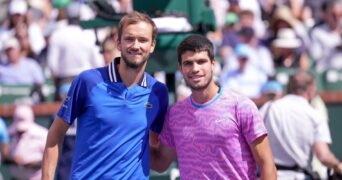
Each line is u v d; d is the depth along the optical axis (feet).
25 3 59.11
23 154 46.21
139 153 26.23
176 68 31.01
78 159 26.32
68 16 51.31
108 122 25.94
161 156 27.53
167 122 26.66
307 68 55.98
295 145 35.65
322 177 36.96
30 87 52.60
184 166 26.35
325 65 57.93
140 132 26.21
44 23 58.13
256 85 54.24
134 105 26.14
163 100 26.63
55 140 26.48
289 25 57.11
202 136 25.90
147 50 25.76
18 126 46.37
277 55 55.62
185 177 26.35
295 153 35.65
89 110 26.03
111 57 42.16
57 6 57.21
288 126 35.70
